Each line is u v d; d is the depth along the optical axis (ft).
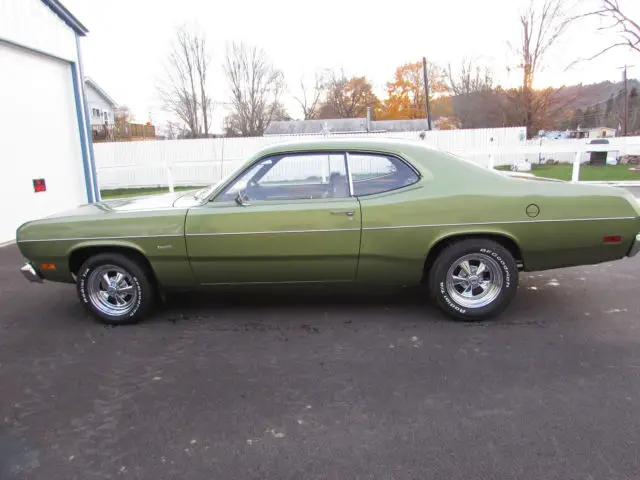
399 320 13.98
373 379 10.60
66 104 33.88
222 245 13.28
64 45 32.96
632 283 17.19
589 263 13.42
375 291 16.61
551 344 12.16
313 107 187.52
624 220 12.83
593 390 9.89
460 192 13.01
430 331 13.14
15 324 14.58
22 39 28.40
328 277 13.73
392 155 13.41
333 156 13.52
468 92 144.97
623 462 7.66
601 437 8.32
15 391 10.50
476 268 13.55
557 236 12.94
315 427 8.85
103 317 14.19
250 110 146.92
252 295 16.57
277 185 13.67
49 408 9.76
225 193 13.58
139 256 13.99
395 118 167.94
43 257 13.85
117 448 8.38
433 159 13.39
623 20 53.47
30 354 12.39
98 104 144.56
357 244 13.16
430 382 10.39
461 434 8.52
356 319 14.16
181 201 14.58
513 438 8.36
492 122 115.03
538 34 92.79
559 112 106.52
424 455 7.98
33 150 30.17
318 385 10.40
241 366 11.40
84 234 13.57
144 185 68.69
